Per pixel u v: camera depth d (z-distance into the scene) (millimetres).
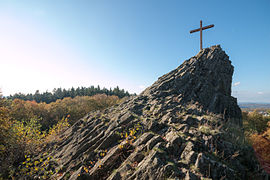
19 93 119000
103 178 7109
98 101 62969
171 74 24016
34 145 12562
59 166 9344
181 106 14508
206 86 19172
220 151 7414
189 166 6062
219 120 11406
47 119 40938
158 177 5531
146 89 23422
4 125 11727
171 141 7578
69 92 129750
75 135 13516
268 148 18938
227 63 23062
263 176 6895
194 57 25219
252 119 40594
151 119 11219
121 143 8898
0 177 8820
